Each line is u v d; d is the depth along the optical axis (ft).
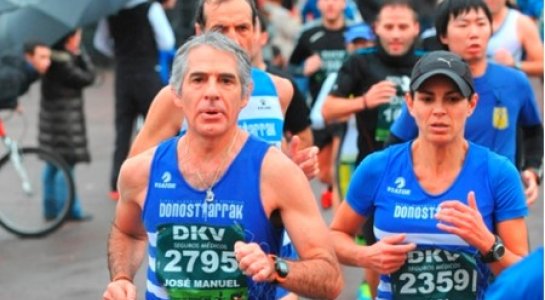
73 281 33.86
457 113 18.31
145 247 19.11
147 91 43.62
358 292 31.58
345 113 28.12
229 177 16.30
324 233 16.25
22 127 61.41
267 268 15.51
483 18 23.07
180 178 16.48
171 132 20.59
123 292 16.93
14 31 41.47
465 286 18.56
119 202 17.35
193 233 16.44
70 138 40.91
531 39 30.07
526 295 12.13
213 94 16.02
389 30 28.12
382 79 28.19
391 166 18.84
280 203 16.25
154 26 43.60
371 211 19.42
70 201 39.75
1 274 34.76
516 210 18.43
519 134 23.88
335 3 41.55
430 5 41.04
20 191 39.91
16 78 39.88
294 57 42.57
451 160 18.49
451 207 17.75
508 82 23.13
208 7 21.68
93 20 41.93
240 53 16.34
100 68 79.20
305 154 20.70
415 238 18.60
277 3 57.41
